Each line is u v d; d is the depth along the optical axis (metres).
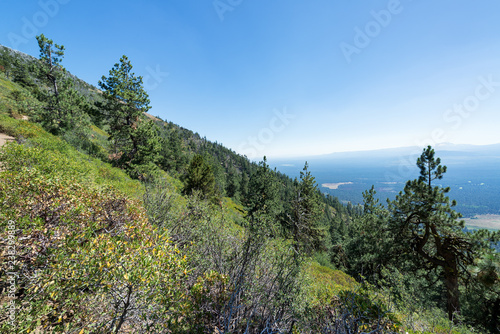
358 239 22.75
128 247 3.26
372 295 5.27
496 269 6.78
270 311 3.93
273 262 4.72
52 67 21.81
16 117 19.56
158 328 2.91
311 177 19.33
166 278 3.09
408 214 15.12
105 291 2.71
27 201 3.59
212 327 3.63
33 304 2.56
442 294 15.90
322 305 4.84
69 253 3.02
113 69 20.38
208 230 5.65
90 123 24.25
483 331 11.56
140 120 22.53
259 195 20.36
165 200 7.75
